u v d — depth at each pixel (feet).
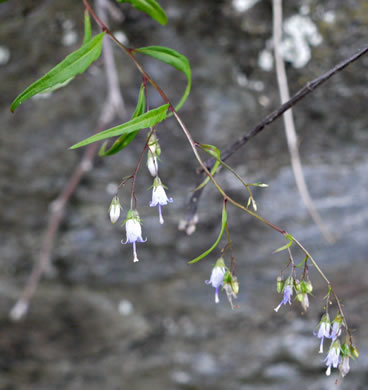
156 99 2.16
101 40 1.31
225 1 2.20
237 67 2.21
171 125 2.15
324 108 2.18
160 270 2.25
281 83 1.76
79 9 2.19
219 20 2.20
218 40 2.21
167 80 2.17
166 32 2.19
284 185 2.17
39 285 2.26
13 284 2.25
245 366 2.24
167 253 2.23
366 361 2.15
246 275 2.24
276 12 1.77
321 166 2.17
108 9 2.15
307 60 2.17
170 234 2.20
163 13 1.43
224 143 2.16
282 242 2.19
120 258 2.24
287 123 1.76
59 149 2.19
